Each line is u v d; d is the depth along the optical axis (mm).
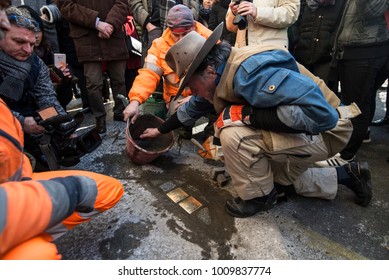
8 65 1523
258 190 1488
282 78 1149
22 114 1747
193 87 1429
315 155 1438
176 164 2125
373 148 2521
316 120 1145
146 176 1954
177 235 1434
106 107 3416
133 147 1854
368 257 1366
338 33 2020
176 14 1937
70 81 2506
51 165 1613
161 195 1749
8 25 901
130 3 2885
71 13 2225
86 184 882
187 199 1718
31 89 1739
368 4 1740
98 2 2320
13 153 862
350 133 1436
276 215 1624
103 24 2287
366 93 1999
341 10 2092
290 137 1313
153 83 2078
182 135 2551
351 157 2197
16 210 627
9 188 658
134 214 1574
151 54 2107
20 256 706
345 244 1439
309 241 1444
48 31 2613
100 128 2586
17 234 642
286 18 1924
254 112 1305
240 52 1313
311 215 1639
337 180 1690
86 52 2361
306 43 2287
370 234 1514
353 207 1729
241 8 1908
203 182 1904
